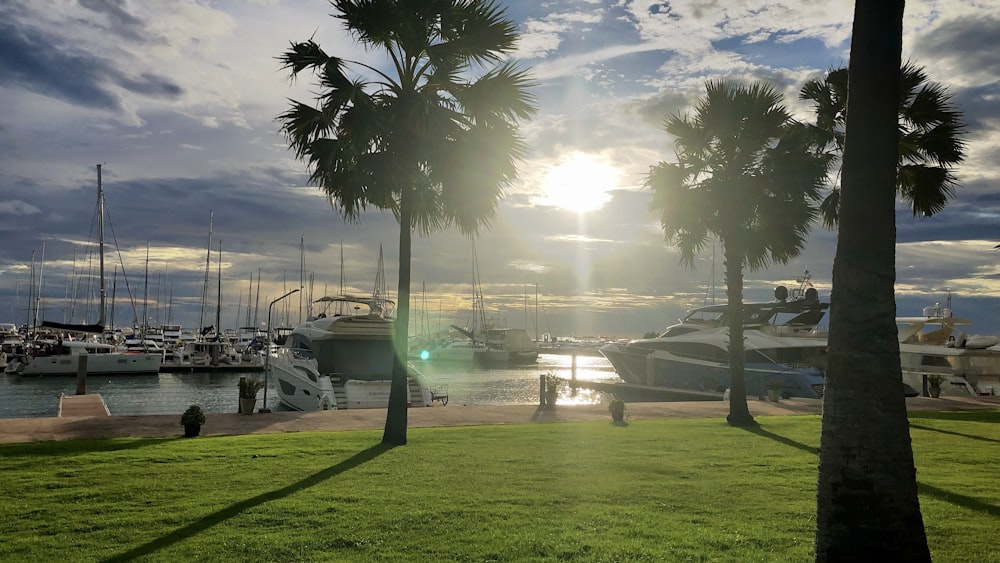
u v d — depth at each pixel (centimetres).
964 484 1019
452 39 1545
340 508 865
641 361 4100
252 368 6944
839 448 538
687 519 813
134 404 4091
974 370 3516
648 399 3800
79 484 1013
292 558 675
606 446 1417
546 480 1050
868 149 562
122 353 6225
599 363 13000
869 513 519
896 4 570
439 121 1480
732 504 891
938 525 783
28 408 3966
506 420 2020
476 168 1545
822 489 546
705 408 2438
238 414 2083
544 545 708
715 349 3656
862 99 569
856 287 551
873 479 521
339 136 1495
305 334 3097
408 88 1542
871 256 550
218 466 1161
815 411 2361
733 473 1111
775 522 798
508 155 1573
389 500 910
